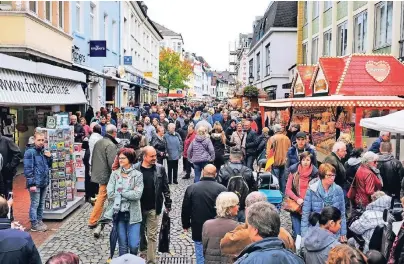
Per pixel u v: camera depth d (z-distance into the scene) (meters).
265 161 10.50
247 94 34.97
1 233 4.21
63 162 9.55
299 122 18.00
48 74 14.09
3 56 11.30
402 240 4.55
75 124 13.49
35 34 13.46
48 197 9.31
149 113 24.28
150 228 6.76
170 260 7.27
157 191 6.71
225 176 7.08
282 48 37.22
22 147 15.44
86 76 20.44
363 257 3.28
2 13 12.54
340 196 5.82
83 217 9.61
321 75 15.86
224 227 4.96
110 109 25.47
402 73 14.48
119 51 31.41
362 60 14.55
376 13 19.52
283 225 9.12
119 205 6.25
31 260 4.25
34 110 16.23
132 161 6.42
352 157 8.00
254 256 3.30
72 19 19.39
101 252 7.46
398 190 7.83
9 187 8.25
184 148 14.51
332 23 25.55
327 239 4.19
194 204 6.06
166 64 63.81
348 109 13.54
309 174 6.82
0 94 10.95
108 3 27.83
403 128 7.21
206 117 19.50
